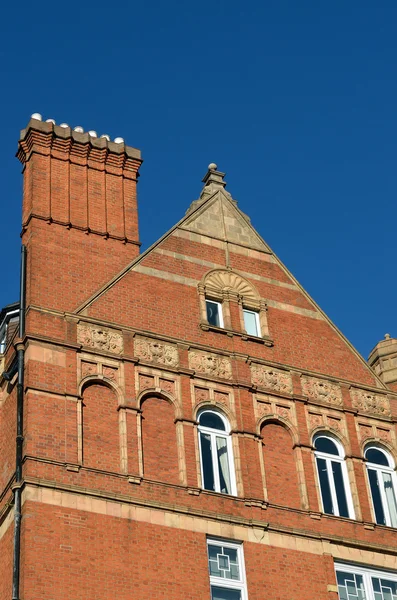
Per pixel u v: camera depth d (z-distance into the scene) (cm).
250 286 3516
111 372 3078
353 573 3052
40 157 3550
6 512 2825
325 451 3288
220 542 2912
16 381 3027
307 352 3466
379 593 3048
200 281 3434
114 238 3488
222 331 3344
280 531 2997
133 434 2983
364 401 3450
